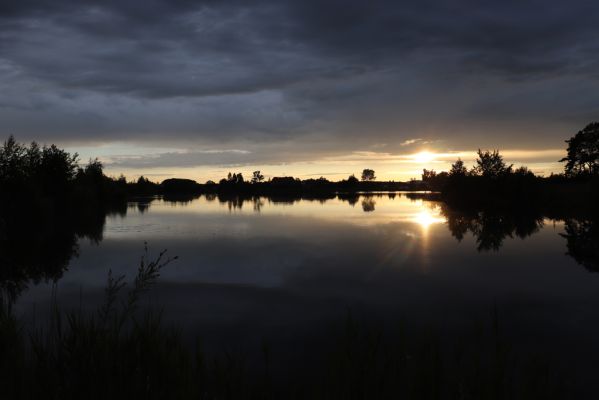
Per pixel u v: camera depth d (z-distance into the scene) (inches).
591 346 390.3
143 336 236.5
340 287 613.9
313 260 813.9
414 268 740.0
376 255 861.2
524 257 832.9
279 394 278.1
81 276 692.1
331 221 1546.5
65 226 1443.2
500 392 220.2
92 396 201.3
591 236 1093.1
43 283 643.5
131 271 728.3
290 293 581.6
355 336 258.2
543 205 2068.2
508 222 1429.6
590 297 561.3
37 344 265.6
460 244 991.0
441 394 226.4
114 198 3024.1
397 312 498.3
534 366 253.8
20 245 1021.2
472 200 2460.6
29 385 214.5
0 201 1622.8
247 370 328.8
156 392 205.5
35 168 2142.0
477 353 263.4
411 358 258.8
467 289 601.3
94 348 221.5
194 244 1024.9
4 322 274.8
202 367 235.6
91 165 2930.6
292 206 2571.4
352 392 218.7
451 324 450.6
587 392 299.3
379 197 3996.1
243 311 499.5
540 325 449.4
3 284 637.3
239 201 3403.1
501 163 2417.6
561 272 705.0
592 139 2886.3
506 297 560.7
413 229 1273.4
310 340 404.8
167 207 2581.2
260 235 1175.0
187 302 537.0
